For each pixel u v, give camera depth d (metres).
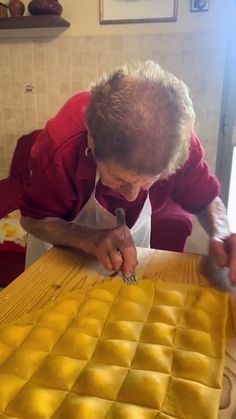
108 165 0.51
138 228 0.90
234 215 2.04
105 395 0.42
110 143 0.47
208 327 0.53
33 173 0.74
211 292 0.60
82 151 0.68
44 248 0.97
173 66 1.86
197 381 0.44
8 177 2.16
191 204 0.85
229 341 0.52
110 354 0.48
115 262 0.65
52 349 0.50
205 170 0.80
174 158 0.49
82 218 0.83
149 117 0.45
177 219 1.49
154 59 1.87
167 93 0.46
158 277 0.66
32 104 2.08
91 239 0.71
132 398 0.42
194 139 0.75
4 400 0.42
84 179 0.72
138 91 0.46
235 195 2.04
